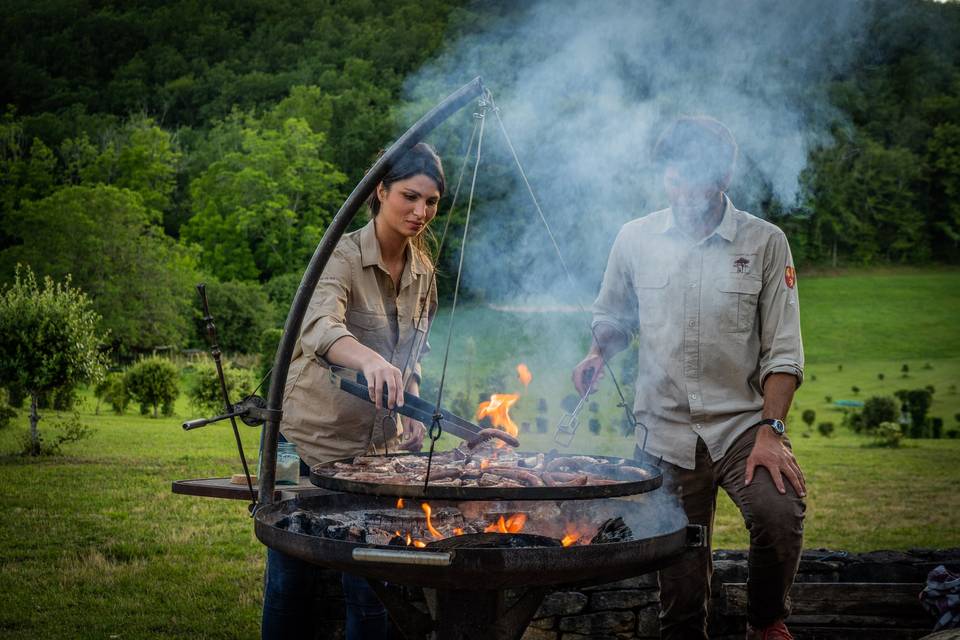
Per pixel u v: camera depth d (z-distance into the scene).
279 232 57.97
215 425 15.91
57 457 10.82
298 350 2.76
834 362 48.66
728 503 8.20
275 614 2.64
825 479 10.91
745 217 2.78
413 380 2.96
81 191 47.06
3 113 66.00
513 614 1.99
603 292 3.02
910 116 54.78
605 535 2.01
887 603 3.22
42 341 10.74
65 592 4.72
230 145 63.44
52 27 72.44
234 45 73.56
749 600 2.65
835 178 58.59
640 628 3.41
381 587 2.03
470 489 1.81
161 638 3.95
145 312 44.97
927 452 14.98
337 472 2.17
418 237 2.95
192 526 6.61
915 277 66.44
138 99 69.31
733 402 2.71
